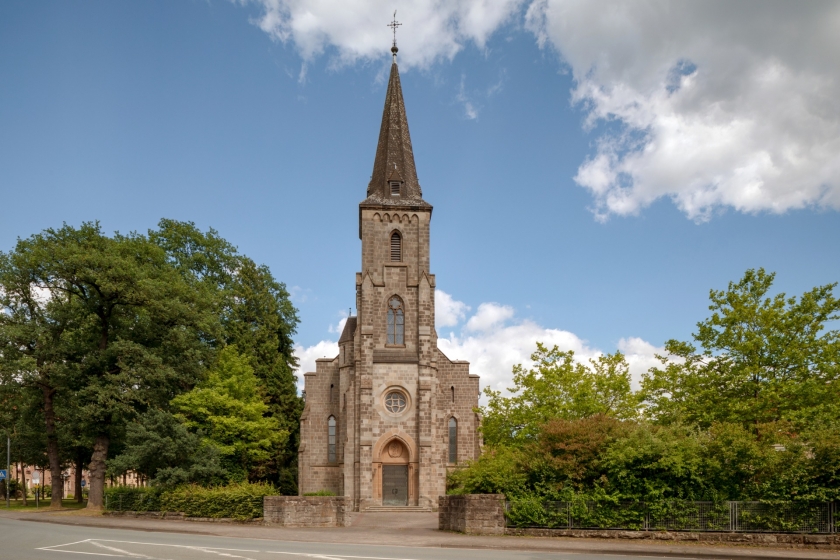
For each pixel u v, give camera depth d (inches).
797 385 1370.6
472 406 2367.1
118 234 2053.4
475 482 1251.8
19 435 2367.1
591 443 1184.2
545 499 1165.1
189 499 1481.3
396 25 2573.8
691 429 1209.4
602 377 1727.4
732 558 924.6
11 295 1859.0
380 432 2172.7
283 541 1057.5
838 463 1063.6
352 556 845.8
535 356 1808.6
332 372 2368.4
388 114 2495.1
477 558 847.1
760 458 1112.2
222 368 2177.7
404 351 2247.8
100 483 1849.2
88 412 1739.7
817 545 1045.2
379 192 2385.6
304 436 2303.2
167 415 1752.0
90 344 1956.2
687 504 1109.7
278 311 2674.7
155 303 1843.0
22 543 977.5
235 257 2645.2
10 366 1713.8
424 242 2335.1
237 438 2103.8
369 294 2251.5
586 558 888.3
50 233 1927.9
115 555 837.8
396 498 2156.7
